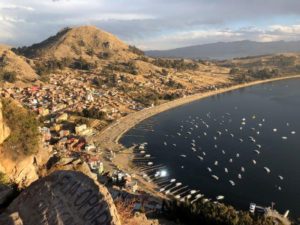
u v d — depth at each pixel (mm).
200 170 154250
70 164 51594
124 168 155000
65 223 15766
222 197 127250
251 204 118250
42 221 16125
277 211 118812
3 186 22469
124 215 23438
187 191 133375
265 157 168750
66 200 16547
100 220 15383
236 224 72750
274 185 138625
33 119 51188
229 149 181875
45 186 17359
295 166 156375
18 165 43344
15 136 45188
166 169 154875
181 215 75312
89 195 16359
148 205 88688
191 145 189000
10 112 47656
